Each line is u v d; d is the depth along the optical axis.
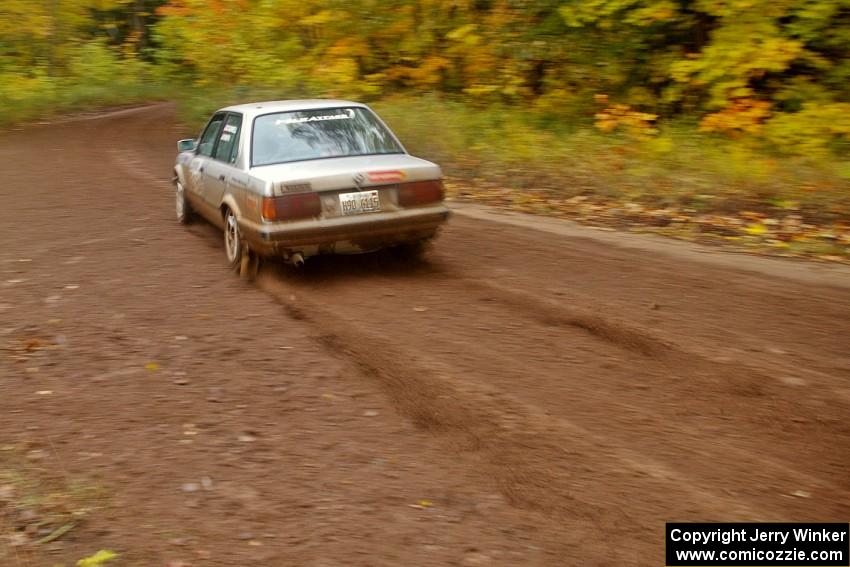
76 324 6.36
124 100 37.44
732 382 4.91
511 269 7.64
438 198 7.22
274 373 5.28
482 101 18.30
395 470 4.02
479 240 8.89
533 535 3.45
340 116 7.87
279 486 3.88
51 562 3.30
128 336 6.05
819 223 9.27
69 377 5.30
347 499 3.76
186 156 9.67
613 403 4.68
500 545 3.38
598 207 10.55
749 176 10.78
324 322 6.23
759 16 13.62
